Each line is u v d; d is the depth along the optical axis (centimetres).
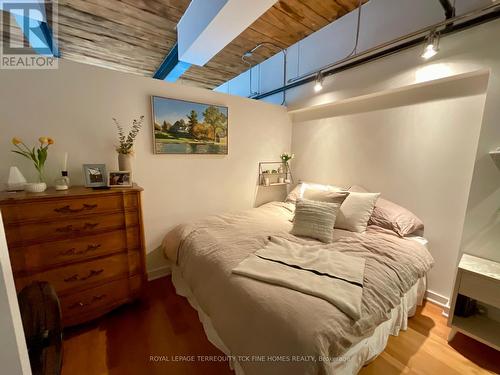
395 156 222
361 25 223
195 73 342
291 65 305
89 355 142
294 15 200
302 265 133
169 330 163
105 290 167
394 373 131
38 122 164
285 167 328
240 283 118
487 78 165
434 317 179
